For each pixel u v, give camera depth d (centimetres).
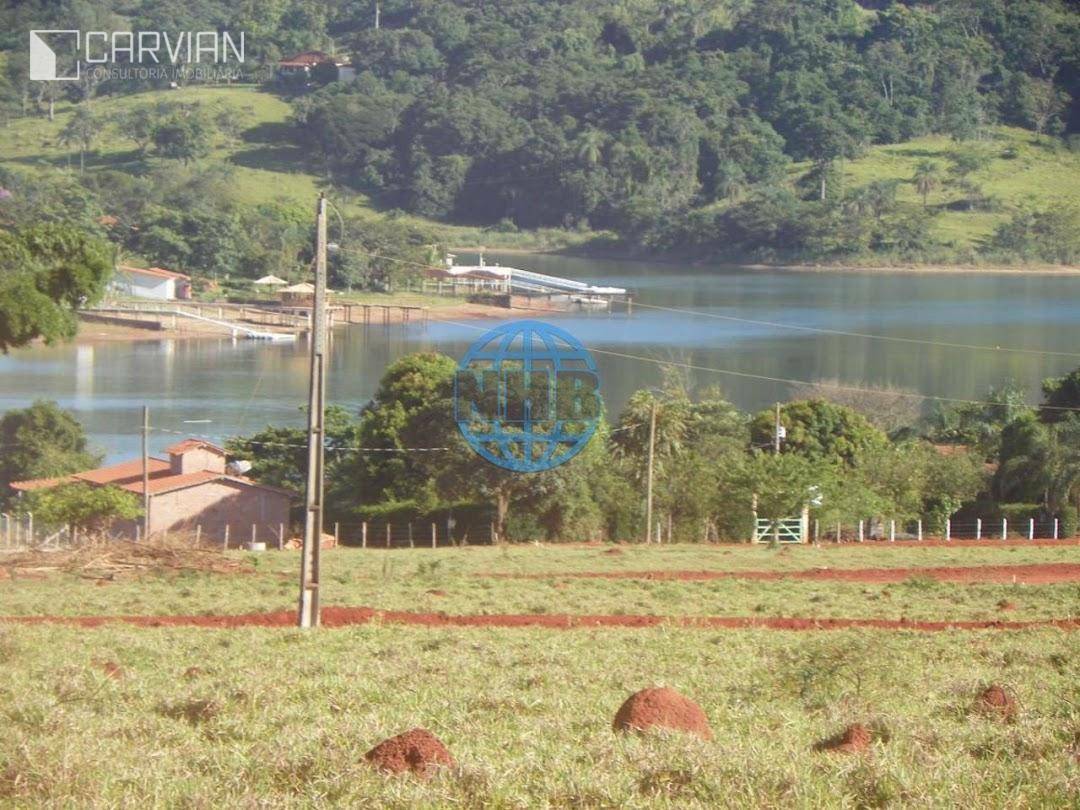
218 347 17650
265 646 3192
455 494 8025
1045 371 16950
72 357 16262
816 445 9925
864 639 2995
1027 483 8919
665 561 6209
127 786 1650
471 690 2459
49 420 9869
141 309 19550
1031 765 1725
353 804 1585
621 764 1723
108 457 10488
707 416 10350
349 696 2348
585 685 2581
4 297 8050
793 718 2200
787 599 4616
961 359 17912
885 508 8338
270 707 2238
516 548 6931
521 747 1883
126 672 2619
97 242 9044
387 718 2139
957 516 9019
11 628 3130
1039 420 10019
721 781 1642
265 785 1678
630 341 18625
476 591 4919
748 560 6250
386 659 2945
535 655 3017
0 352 8881
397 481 8569
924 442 10875
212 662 2862
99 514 7494
